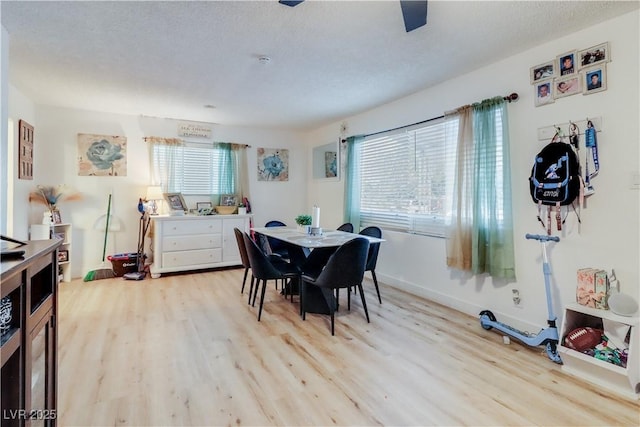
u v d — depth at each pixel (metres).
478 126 2.99
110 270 4.55
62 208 4.36
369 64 2.96
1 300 1.04
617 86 2.21
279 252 4.31
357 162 4.68
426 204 3.71
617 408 1.82
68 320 3.02
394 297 3.76
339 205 5.27
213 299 3.65
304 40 2.51
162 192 4.81
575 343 2.15
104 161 4.57
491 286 3.03
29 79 3.29
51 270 1.47
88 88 3.56
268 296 3.79
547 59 2.57
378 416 1.75
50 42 2.52
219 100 4.02
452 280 3.41
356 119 4.80
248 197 5.56
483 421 1.71
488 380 2.09
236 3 2.02
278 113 4.67
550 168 2.46
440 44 2.58
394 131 4.11
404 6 1.86
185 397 1.89
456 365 2.27
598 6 2.08
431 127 3.62
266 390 1.97
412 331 2.83
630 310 1.99
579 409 1.81
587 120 2.35
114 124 4.62
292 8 2.08
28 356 1.17
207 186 5.27
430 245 3.65
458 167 3.16
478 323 3.01
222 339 2.65
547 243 2.60
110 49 2.64
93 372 2.14
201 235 4.80
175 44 2.56
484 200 2.96
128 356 2.36
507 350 2.49
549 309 2.41
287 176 5.98
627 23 2.16
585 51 2.35
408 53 2.74
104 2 2.01
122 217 4.70
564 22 2.26
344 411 1.78
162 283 4.29
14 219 3.46
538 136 2.64
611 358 2.01
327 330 2.85
